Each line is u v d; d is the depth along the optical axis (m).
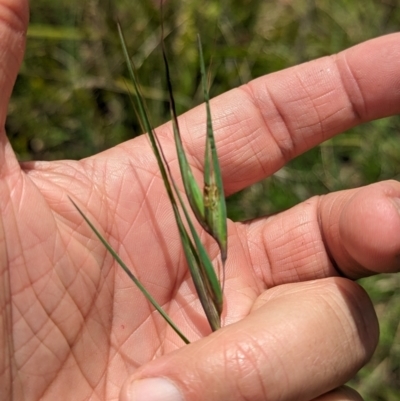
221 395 0.12
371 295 0.23
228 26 0.25
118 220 0.15
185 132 0.16
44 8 0.24
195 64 0.24
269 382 0.12
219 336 0.12
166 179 0.13
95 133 0.23
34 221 0.13
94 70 0.24
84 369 0.13
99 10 0.24
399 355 0.22
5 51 0.12
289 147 0.17
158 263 0.15
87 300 0.13
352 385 0.22
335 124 0.17
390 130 0.25
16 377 0.13
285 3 0.26
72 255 0.13
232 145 0.16
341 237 0.14
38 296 0.13
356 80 0.16
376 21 0.26
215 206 0.13
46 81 0.23
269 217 0.16
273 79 0.17
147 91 0.24
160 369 0.12
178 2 0.24
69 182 0.14
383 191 0.13
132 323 0.14
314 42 0.26
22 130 0.23
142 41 0.24
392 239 0.13
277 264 0.16
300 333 0.12
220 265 0.16
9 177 0.13
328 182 0.24
